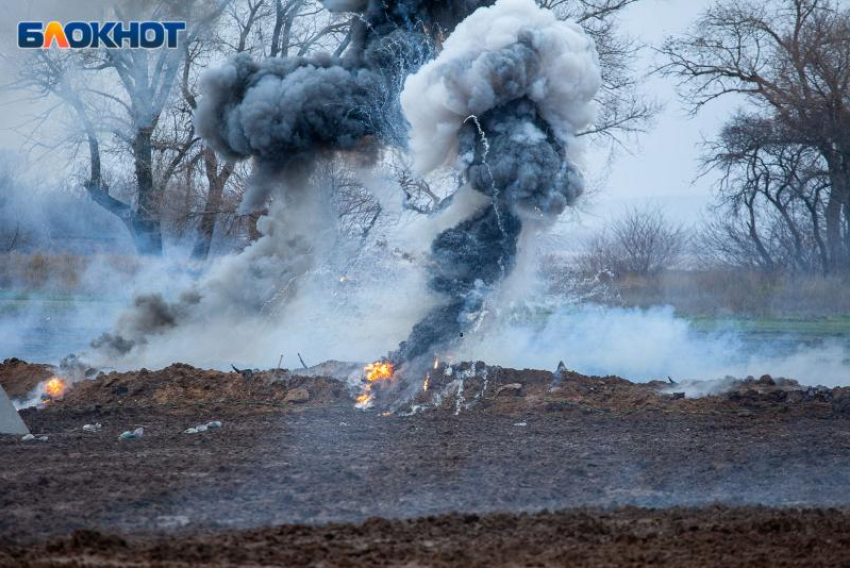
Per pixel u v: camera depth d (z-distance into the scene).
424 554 30.38
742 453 47.59
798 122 161.38
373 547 31.05
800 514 35.94
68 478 41.19
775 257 163.75
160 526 34.12
